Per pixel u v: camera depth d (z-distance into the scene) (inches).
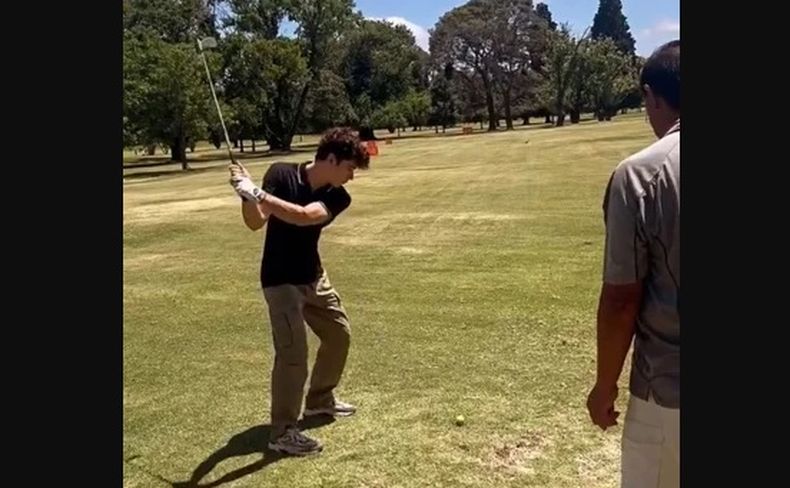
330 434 168.4
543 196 633.0
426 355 222.8
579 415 174.6
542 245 408.8
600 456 154.3
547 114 3186.5
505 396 188.1
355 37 2598.4
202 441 167.9
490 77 3024.1
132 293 326.3
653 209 81.3
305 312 169.0
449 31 3021.7
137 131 1528.1
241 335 255.4
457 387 195.2
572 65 2878.9
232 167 152.6
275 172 157.5
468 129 2568.9
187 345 244.4
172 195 840.9
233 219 577.3
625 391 181.0
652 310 84.2
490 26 2989.7
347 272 355.9
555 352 221.9
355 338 242.2
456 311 274.7
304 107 2309.3
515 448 159.0
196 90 1509.6
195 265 393.7
